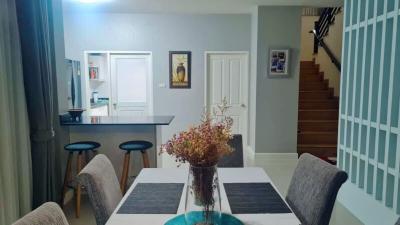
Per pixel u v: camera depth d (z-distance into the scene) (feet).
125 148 10.77
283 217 4.75
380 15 8.88
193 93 19.49
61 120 11.29
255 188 6.01
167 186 6.09
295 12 16.39
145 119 12.37
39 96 9.00
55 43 10.91
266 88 16.81
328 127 19.19
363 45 9.78
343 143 11.09
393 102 8.30
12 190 8.28
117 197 5.98
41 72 9.11
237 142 8.09
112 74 19.69
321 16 25.03
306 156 5.99
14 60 8.41
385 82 8.71
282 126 17.04
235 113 19.75
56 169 10.66
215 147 4.12
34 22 8.71
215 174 4.27
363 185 9.88
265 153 17.20
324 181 5.03
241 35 19.02
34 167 9.21
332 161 16.53
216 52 19.15
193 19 18.93
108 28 18.94
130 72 19.72
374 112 9.21
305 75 24.34
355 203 10.17
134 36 19.03
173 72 19.33
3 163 7.93
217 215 4.32
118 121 11.75
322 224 4.91
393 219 8.29
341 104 11.18
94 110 19.54
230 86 19.56
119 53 19.29
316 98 21.67
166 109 19.62
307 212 5.23
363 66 9.70
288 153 17.20
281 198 5.51
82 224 9.55
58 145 10.77
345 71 10.96
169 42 19.10
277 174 14.71
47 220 3.43
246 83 19.40
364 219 9.62
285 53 16.52
